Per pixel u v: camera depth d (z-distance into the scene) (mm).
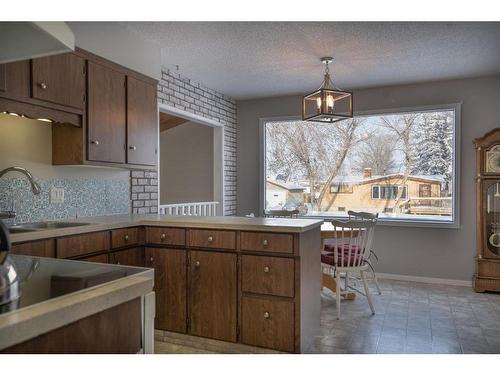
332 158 5426
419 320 3346
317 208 5496
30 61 2414
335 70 4297
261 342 2596
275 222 2734
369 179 5223
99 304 908
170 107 4336
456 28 3139
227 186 5648
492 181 4277
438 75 4484
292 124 5652
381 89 5020
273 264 2549
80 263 1301
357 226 3332
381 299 3998
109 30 3043
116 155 3145
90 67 2883
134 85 3332
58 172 3016
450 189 4793
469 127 4602
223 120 5520
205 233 2746
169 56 3855
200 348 2779
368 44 3492
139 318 1054
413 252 4859
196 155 6387
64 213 3064
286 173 5676
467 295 4152
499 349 2723
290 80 4750
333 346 2777
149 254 2938
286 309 2527
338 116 3547
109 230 2693
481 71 4320
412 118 4988
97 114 2949
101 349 923
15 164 2703
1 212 2520
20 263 1294
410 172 5000
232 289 2674
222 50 3689
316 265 2900
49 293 922
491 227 4285
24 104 2396
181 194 6473
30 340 759
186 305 2818
